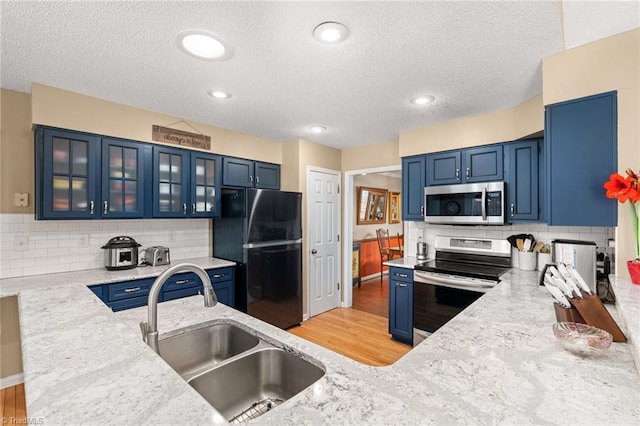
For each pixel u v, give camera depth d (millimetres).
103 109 2539
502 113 2760
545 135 1840
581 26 1543
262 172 3752
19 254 2441
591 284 1813
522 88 2289
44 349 998
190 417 680
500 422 697
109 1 1368
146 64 1946
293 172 3832
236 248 3250
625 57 1597
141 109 2754
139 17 1482
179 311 1602
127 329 1173
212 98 2514
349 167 4336
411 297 3061
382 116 2934
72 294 1641
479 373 925
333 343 3158
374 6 1400
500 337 1206
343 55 1834
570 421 707
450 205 3039
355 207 5914
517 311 1543
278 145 3945
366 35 1626
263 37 1647
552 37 1638
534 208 2611
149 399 743
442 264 3119
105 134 2549
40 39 1671
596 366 977
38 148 2270
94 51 1799
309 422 682
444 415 717
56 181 2338
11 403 2098
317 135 3623
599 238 2508
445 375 911
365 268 6086
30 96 2447
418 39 1662
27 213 2469
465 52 1793
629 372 941
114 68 2006
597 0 1352
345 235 4391
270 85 2250
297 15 1467
